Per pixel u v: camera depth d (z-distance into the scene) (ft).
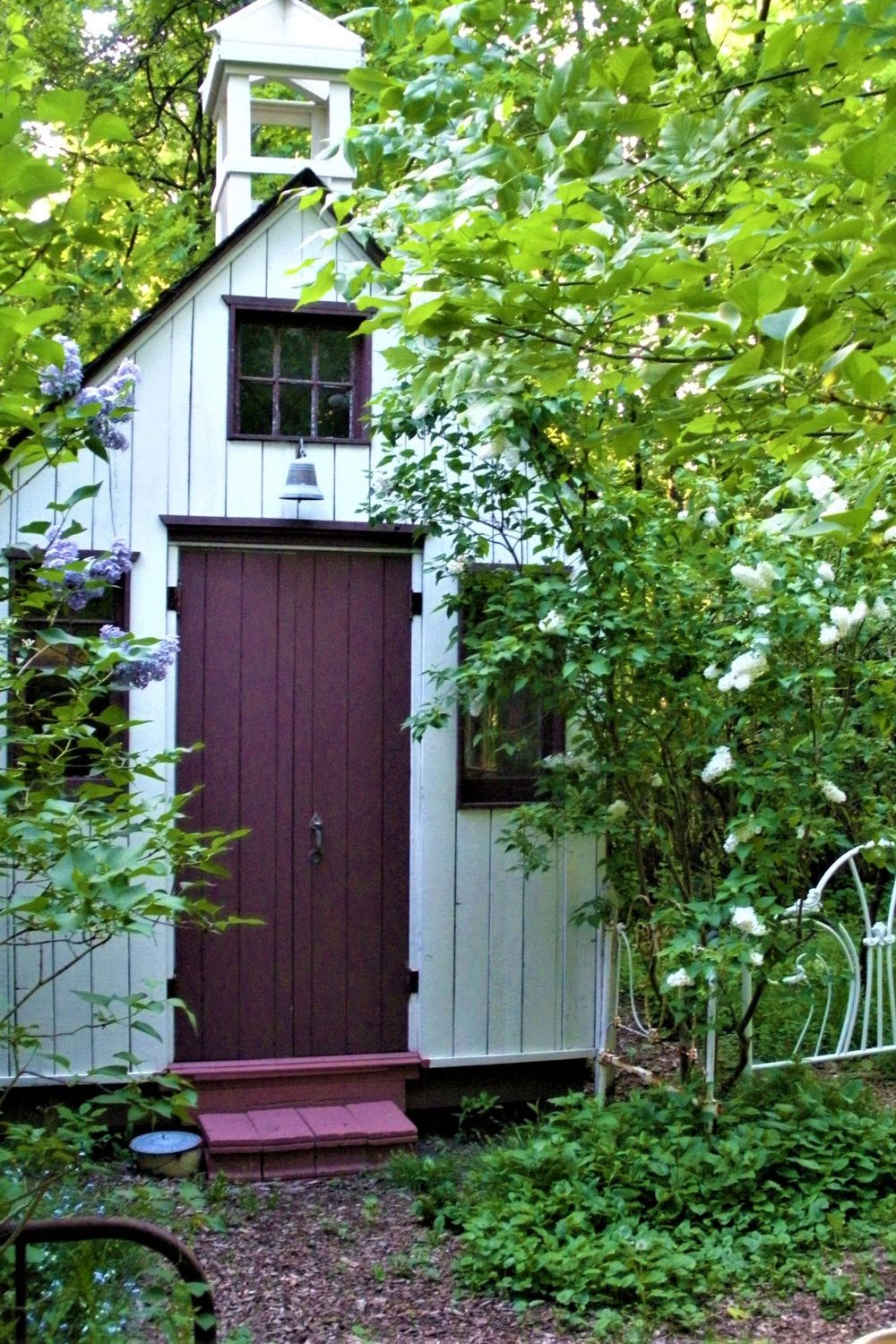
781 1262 15.64
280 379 21.74
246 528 21.25
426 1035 21.79
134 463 20.94
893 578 18.43
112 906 7.95
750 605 18.40
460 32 11.73
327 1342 14.30
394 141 11.76
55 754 13.44
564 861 22.38
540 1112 22.00
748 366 7.27
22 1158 11.62
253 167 23.29
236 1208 18.04
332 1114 20.54
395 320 10.67
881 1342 9.12
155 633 20.95
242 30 22.98
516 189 9.29
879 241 7.27
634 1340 13.83
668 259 8.36
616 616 18.74
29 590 11.43
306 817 21.62
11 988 19.79
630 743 20.04
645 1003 25.00
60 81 40.34
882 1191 17.46
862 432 9.39
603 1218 16.53
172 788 21.02
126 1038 20.38
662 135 10.18
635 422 10.14
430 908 21.88
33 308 8.93
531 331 9.59
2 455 10.87
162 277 38.55
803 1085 19.51
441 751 21.98
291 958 21.48
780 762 18.37
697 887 20.54
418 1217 17.65
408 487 20.52
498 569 21.31
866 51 8.72
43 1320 12.22
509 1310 14.96
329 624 21.80
